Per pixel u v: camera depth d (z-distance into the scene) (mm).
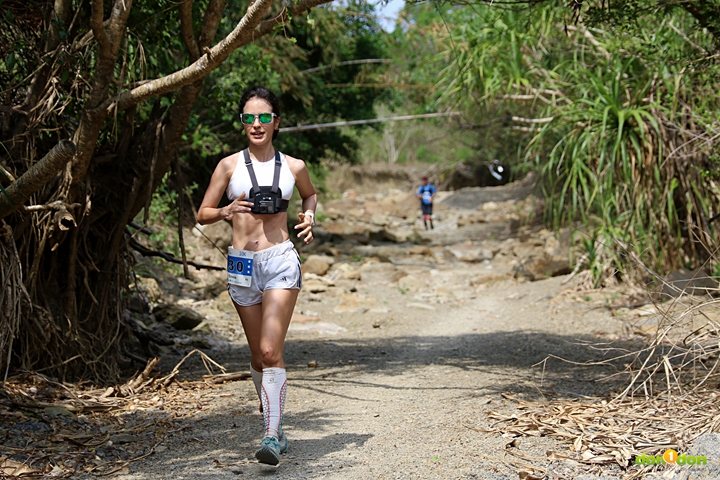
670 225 9641
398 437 4383
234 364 6770
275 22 5086
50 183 5289
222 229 13555
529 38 10344
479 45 10805
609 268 10578
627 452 3885
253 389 5668
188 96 5566
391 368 6570
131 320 6941
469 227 22984
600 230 10492
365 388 5770
